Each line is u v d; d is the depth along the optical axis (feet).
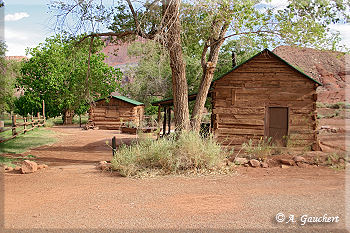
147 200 17.31
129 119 87.97
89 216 14.49
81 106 96.78
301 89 41.50
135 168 25.29
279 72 41.75
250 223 13.20
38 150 43.65
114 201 17.15
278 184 20.30
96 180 22.74
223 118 42.60
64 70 98.43
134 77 110.63
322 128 40.47
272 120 41.91
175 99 34.55
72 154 40.88
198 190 19.44
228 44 79.36
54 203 16.65
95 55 96.53
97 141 57.16
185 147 26.68
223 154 29.48
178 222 13.56
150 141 29.45
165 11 32.12
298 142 40.01
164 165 25.91
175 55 33.81
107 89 93.97
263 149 31.40
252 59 42.09
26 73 103.86
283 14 34.14
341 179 19.83
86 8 34.73
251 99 42.14
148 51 34.14
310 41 32.27
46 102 102.78
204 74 38.47
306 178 21.79
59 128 86.84
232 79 42.50
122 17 37.19
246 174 24.06
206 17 33.78
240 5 30.91
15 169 26.18
